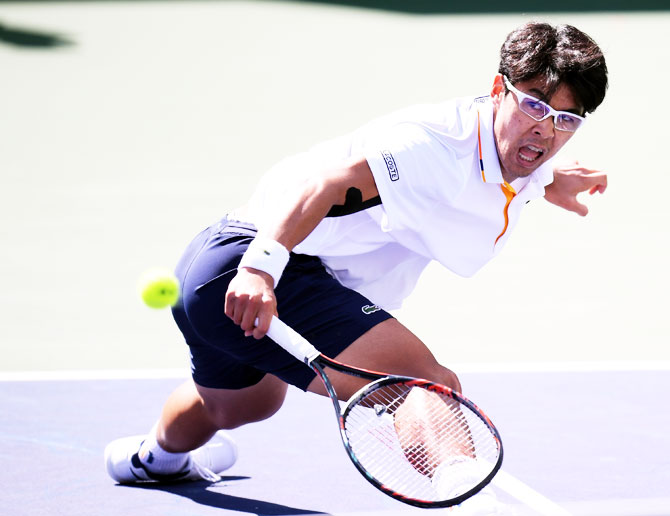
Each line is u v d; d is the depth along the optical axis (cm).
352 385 1124
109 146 4434
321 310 1155
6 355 2181
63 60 5969
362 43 6469
